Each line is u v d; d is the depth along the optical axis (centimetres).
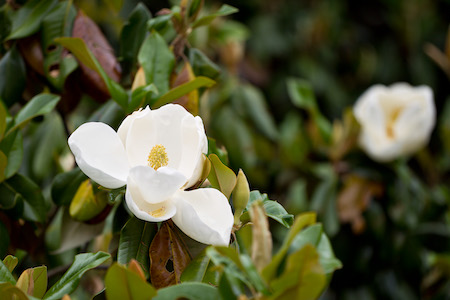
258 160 226
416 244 194
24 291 119
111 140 121
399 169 187
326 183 192
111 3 157
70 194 142
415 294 199
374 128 184
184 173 124
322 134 197
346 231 198
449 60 212
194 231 118
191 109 140
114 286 113
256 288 112
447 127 220
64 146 180
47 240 154
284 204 217
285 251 113
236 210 125
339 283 202
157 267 125
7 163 139
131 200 117
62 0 150
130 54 150
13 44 148
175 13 146
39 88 154
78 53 138
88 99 174
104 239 157
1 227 138
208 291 115
